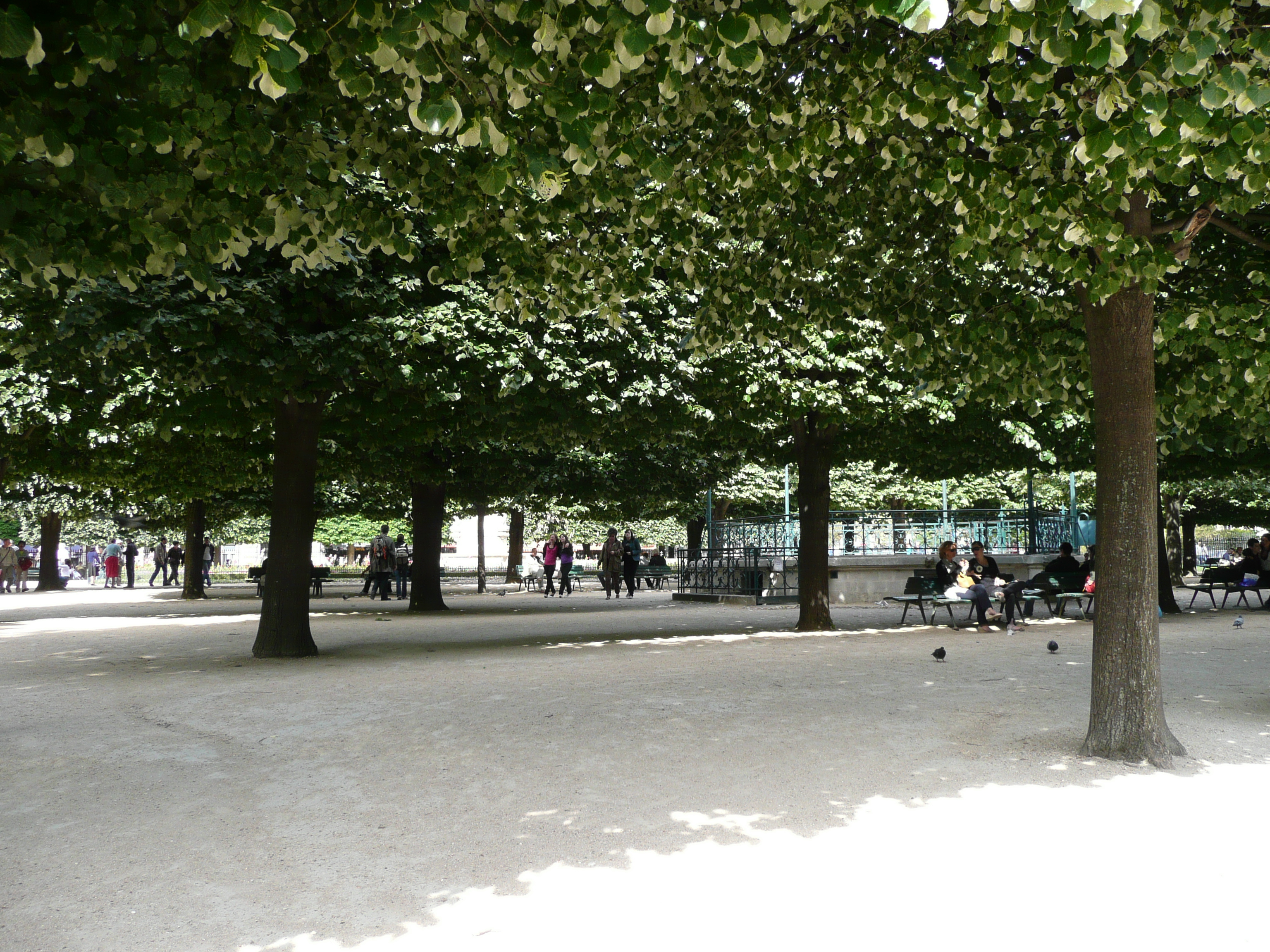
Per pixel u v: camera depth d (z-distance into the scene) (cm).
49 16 432
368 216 703
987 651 1306
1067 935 374
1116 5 330
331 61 519
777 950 362
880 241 915
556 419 1341
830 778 616
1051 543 2511
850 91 677
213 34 507
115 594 3484
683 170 795
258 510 3039
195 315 1039
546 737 756
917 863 458
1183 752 675
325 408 1373
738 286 905
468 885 438
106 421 1543
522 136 580
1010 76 574
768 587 2603
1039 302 884
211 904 422
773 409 1502
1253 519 4216
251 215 631
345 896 428
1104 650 676
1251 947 362
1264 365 803
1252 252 932
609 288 863
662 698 932
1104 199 616
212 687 1070
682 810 549
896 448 1769
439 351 1200
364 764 682
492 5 479
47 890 443
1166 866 452
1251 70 493
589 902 413
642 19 399
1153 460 676
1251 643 1372
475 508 3041
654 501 2466
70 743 774
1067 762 655
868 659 1223
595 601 2789
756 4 422
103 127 524
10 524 5244
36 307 954
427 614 2206
